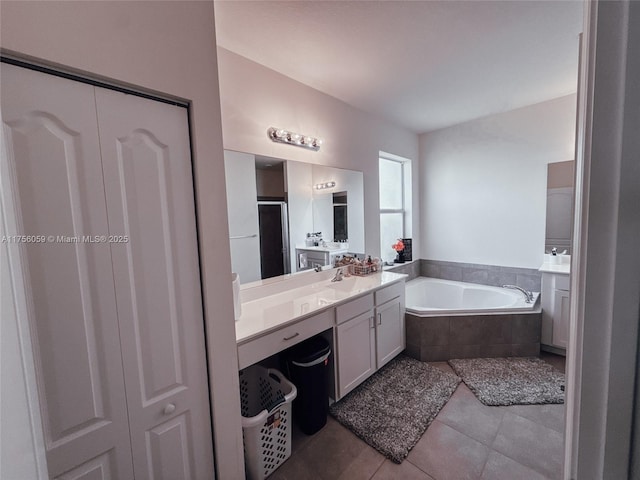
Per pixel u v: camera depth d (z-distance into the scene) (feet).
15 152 2.54
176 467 3.65
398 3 4.95
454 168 11.84
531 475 4.87
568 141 9.24
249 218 6.77
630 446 1.08
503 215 10.77
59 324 2.81
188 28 3.52
